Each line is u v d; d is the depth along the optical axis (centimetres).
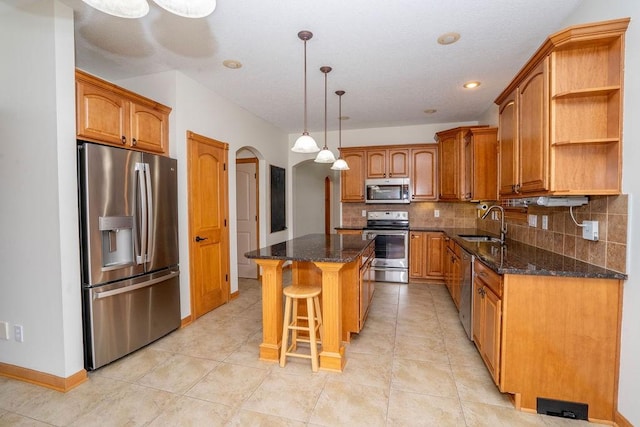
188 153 323
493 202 407
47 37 202
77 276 217
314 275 275
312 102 406
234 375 228
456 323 323
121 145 259
